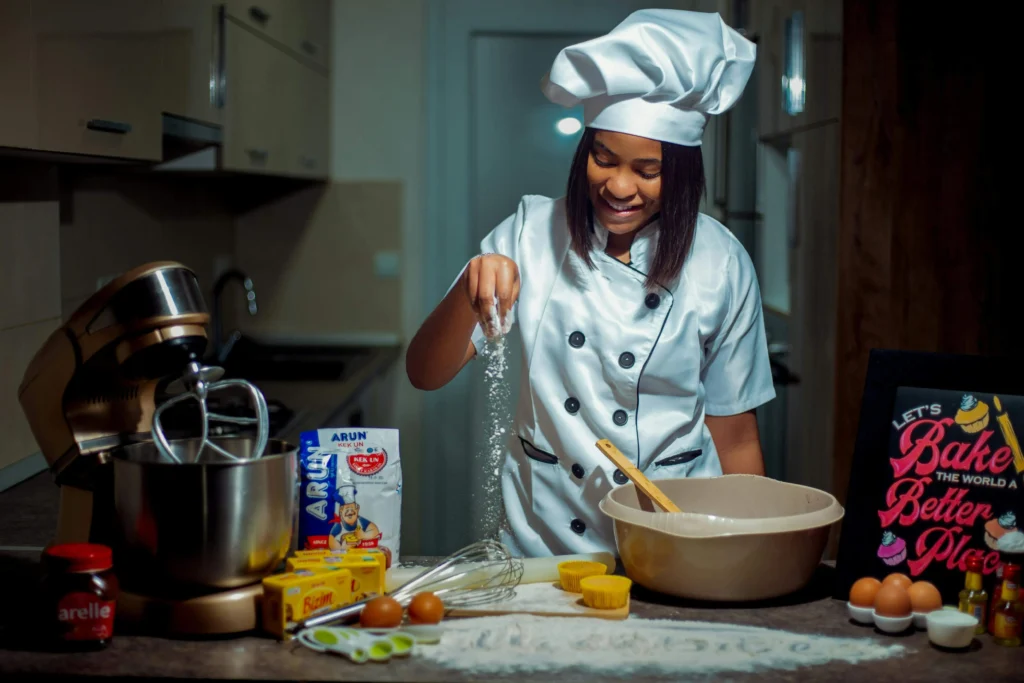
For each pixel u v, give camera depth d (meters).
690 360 1.52
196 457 1.20
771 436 3.27
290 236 4.13
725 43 1.42
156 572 1.09
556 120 4.07
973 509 1.16
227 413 2.53
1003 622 1.08
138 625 1.09
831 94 2.67
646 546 1.17
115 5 1.92
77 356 1.16
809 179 2.88
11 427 2.06
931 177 2.59
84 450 1.19
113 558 1.13
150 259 3.19
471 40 4.04
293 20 3.45
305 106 3.67
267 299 4.16
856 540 1.20
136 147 2.04
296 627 1.08
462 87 4.05
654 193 1.40
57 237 2.28
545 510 1.54
